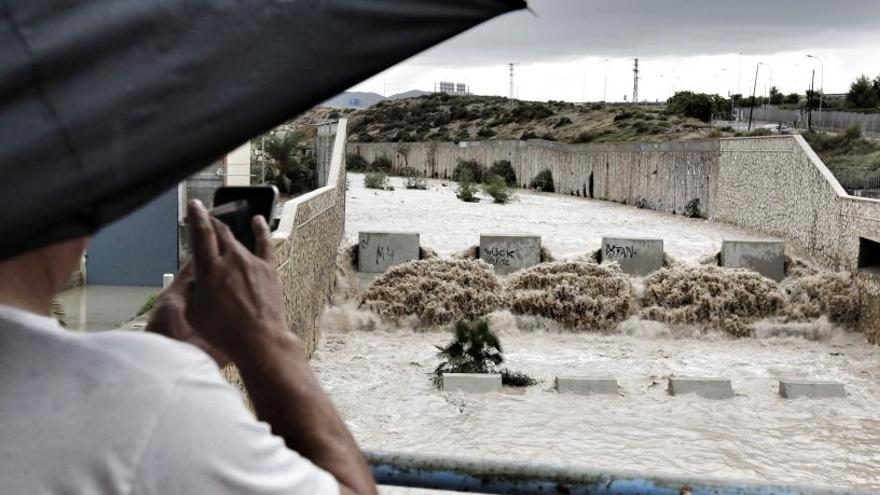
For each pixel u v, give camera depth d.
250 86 1.37
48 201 1.23
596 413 17.00
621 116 84.94
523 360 20.78
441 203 40.44
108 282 21.73
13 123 1.22
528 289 24.25
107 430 1.22
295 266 17.00
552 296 23.73
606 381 18.42
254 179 27.25
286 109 1.41
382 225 31.58
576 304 23.55
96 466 1.20
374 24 1.48
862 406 17.83
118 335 1.32
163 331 1.66
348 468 1.49
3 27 1.24
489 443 15.15
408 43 1.52
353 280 25.22
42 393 1.24
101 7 1.28
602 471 2.01
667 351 21.95
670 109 83.50
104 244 21.66
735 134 68.12
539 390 18.45
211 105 1.34
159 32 1.32
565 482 2.01
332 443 1.51
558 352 21.66
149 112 1.29
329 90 1.45
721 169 34.97
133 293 20.77
